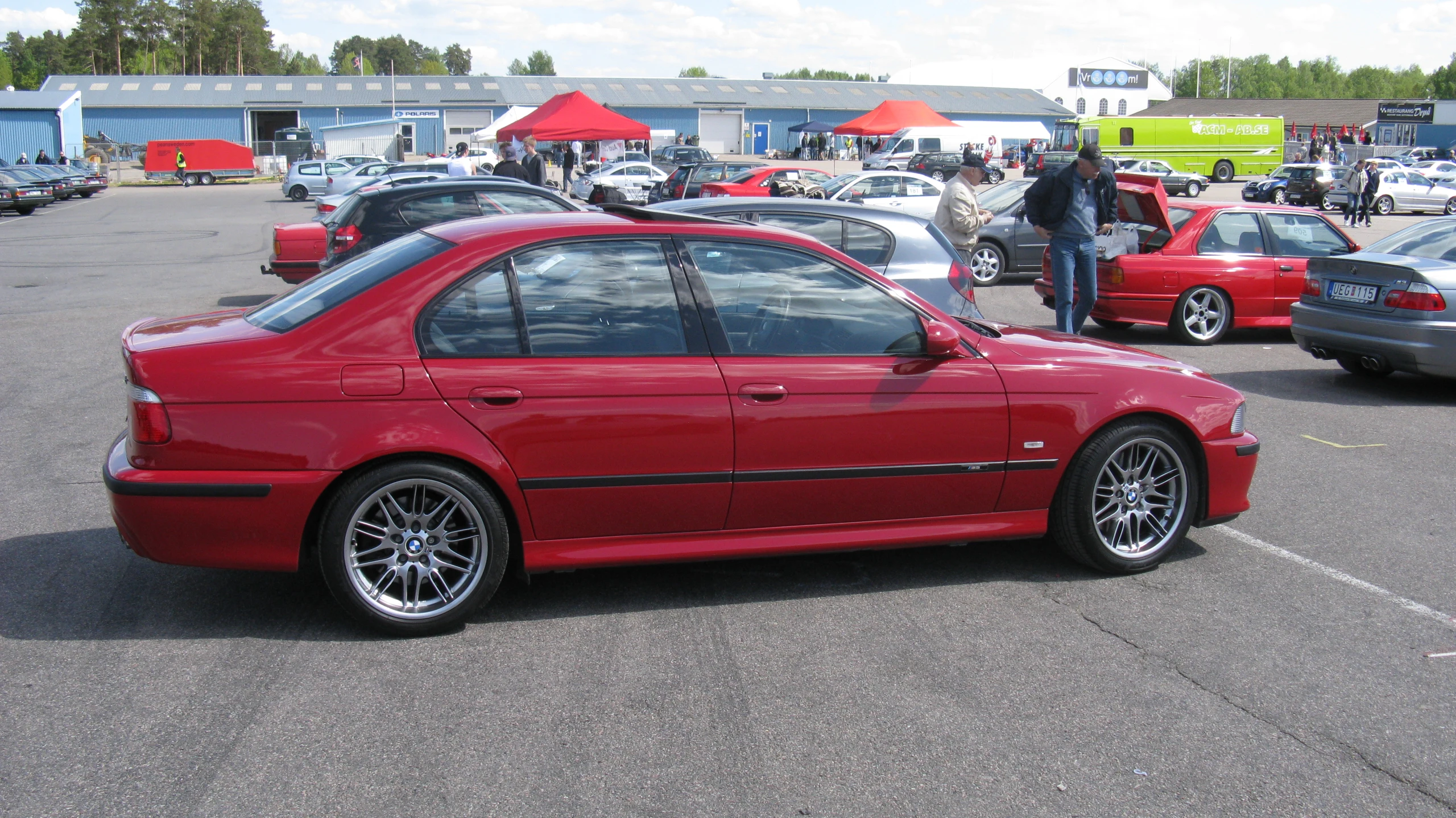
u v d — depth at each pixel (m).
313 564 4.45
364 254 4.31
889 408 4.07
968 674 3.61
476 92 67.75
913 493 4.19
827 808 2.83
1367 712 3.40
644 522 3.94
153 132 63.78
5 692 3.37
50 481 5.68
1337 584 4.48
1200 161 46.69
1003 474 4.28
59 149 52.25
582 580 4.42
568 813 2.79
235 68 116.31
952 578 4.49
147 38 105.94
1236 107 82.44
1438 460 6.41
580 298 3.88
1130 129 46.53
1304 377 8.95
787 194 21.30
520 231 3.90
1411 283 7.76
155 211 31.70
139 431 3.56
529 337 3.80
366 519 3.73
